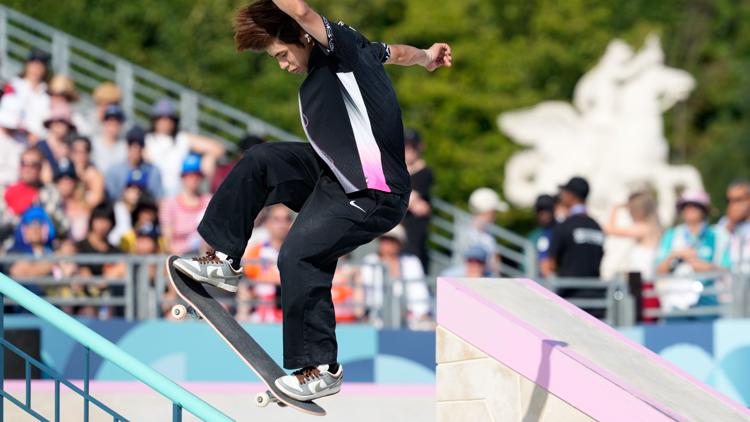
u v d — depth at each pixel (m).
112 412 19.66
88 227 34.62
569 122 66.19
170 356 31.91
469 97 77.00
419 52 19.66
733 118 99.31
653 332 34.25
